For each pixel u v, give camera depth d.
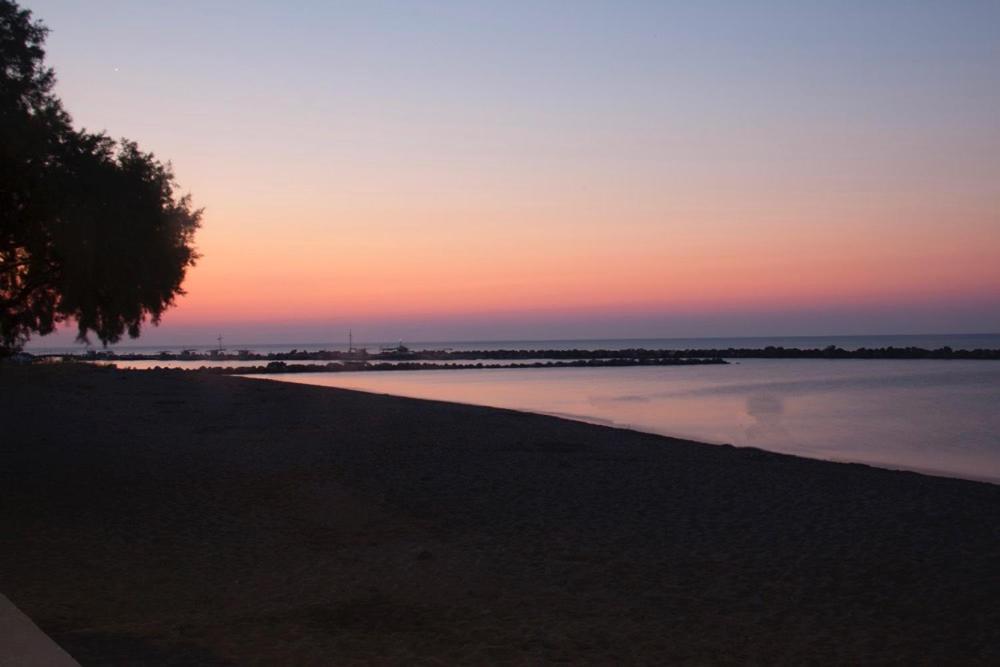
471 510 14.55
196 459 19.98
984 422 35.84
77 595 9.32
